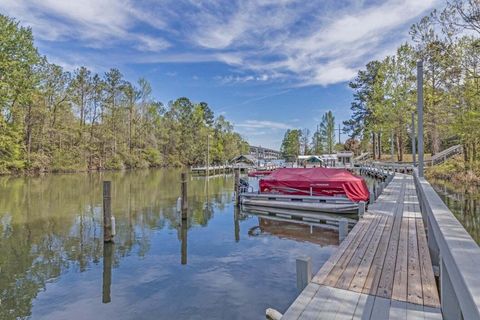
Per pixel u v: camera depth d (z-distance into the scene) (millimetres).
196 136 59469
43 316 4867
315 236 9734
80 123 40531
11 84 28219
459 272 1505
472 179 18453
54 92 35906
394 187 15141
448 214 3219
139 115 51156
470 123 16766
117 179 29469
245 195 14531
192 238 9422
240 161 54312
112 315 4863
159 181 28141
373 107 38469
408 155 41844
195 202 16562
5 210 13492
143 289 5801
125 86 47750
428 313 3160
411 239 5992
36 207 14211
